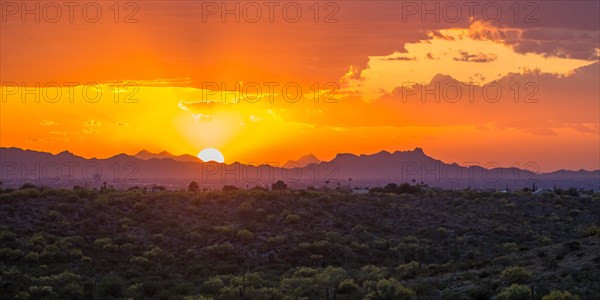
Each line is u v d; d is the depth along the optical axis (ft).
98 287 222.28
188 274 261.85
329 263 284.82
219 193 367.66
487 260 212.23
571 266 185.57
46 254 265.34
